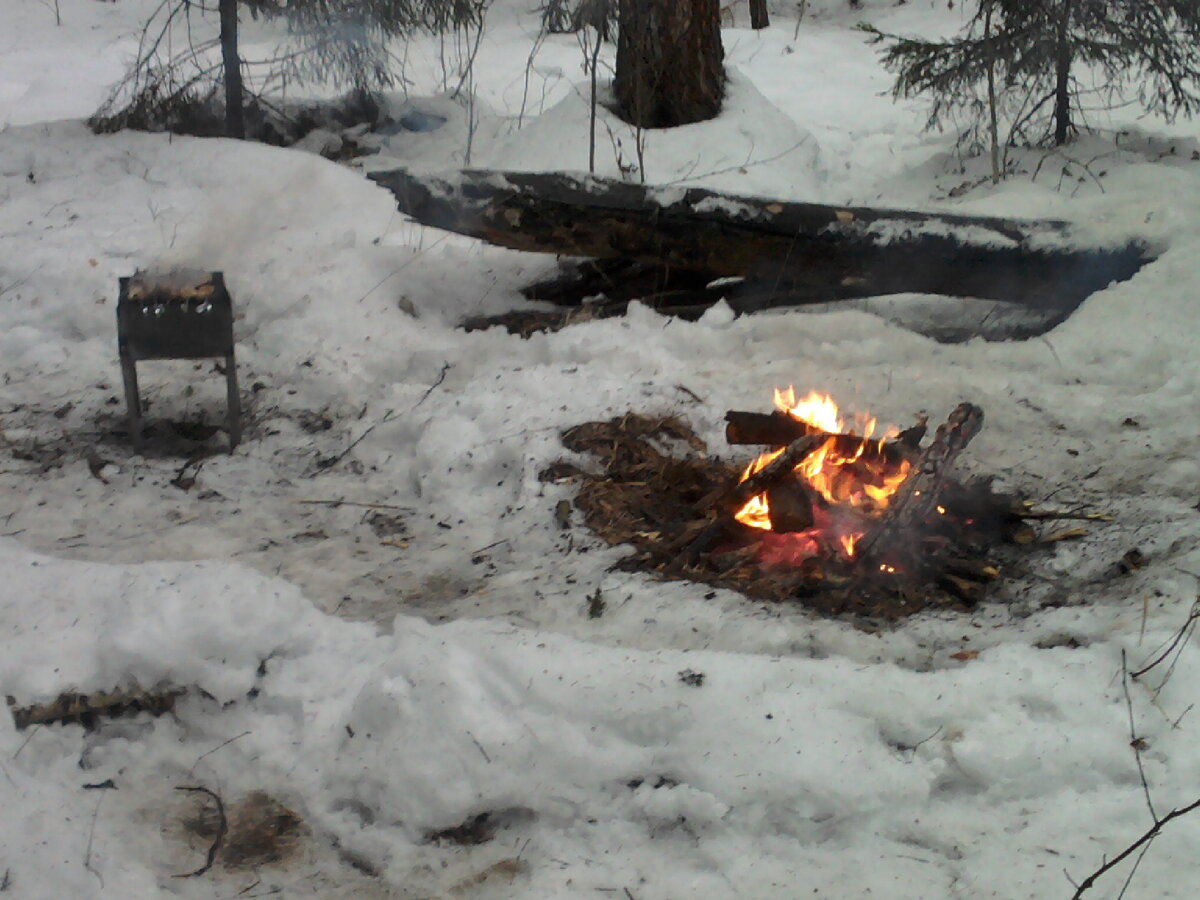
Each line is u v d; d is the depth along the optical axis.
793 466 4.61
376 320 6.92
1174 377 5.77
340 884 3.33
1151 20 9.48
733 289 7.18
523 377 5.89
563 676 3.71
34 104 12.63
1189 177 7.74
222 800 3.61
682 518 4.96
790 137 9.92
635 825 3.41
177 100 10.30
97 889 3.25
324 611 4.40
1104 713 3.55
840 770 3.38
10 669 3.87
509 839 3.44
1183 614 3.95
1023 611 4.23
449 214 6.80
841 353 6.35
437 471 5.32
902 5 16.41
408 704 3.67
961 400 5.83
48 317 6.86
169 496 5.29
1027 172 9.31
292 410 6.07
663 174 9.19
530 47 14.34
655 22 9.42
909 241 6.56
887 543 4.46
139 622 3.95
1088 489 5.05
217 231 7.73
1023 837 3.25
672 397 5.78
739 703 3.58
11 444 5.69
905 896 3.11
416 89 12.50
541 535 4.90
